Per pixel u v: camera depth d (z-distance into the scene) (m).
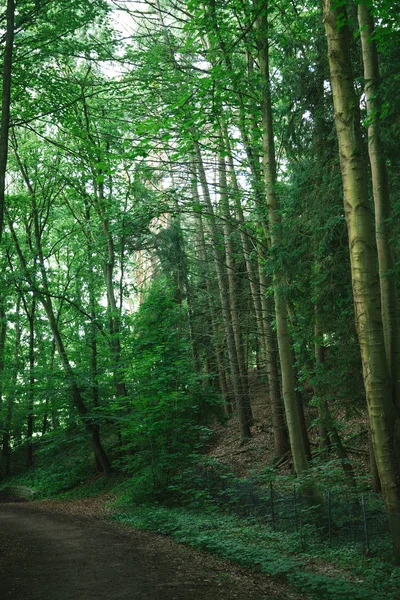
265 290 17.84
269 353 18.50
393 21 7.78
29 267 24.84
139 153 12.97
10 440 33.81
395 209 9.41
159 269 24.80
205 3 11.63
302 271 12.18
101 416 22.75
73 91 17.08
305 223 11.84
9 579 7.30
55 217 28.69
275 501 12.73
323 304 12.10
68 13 15.06
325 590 6.90
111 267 24.59
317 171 11.97
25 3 14.55
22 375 29.55
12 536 11.68
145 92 16.41
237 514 14.09
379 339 9.23
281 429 17.97
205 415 18.41
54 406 24.41
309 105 12.84
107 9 15.22
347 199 9.49
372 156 9.68
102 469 26.16
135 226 19.02
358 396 12.00
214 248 20.17
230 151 14.47
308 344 13.88
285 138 13.59
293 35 13.13
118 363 21.67
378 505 11.46
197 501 15.48
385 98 8.43
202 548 10.14
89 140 17.28
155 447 17.08
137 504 16.72
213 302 24.00
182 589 6.88
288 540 10.86
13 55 15.69
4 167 10.96
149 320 19.03
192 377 17.77
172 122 12.53
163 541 11.07
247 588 7.16
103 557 9.03
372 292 9.27
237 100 13.20
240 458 19.88
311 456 16.48
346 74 9.58
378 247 9.68
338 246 11.94
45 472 28.80
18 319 31.61
